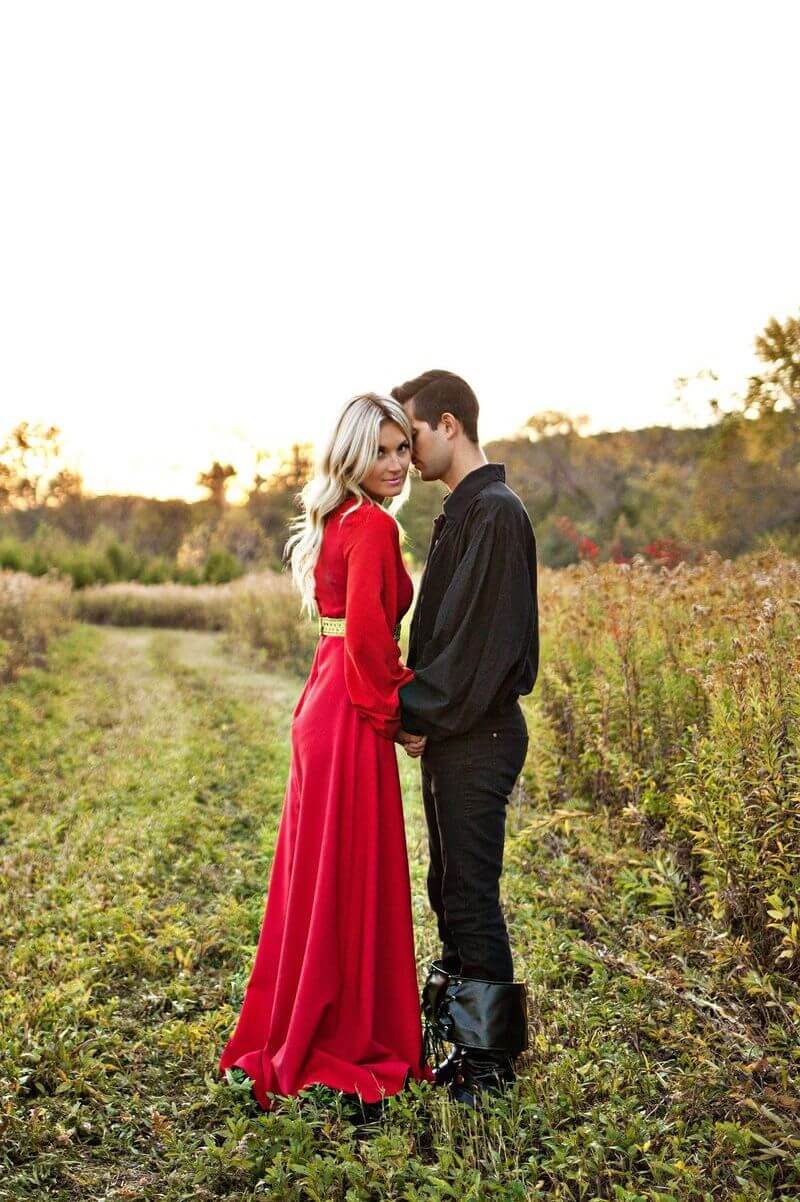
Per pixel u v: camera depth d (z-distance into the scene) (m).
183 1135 2.55
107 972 3.56
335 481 2.86
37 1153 2.50
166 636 22.09
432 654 2.78
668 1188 2.13
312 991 2.70
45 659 13.84
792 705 3.13
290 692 11.89
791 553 11.16
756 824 2.95
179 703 10.70
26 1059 2.87
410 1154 2.40
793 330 14.11
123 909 4.14
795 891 2.75
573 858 4.20
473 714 2.66
